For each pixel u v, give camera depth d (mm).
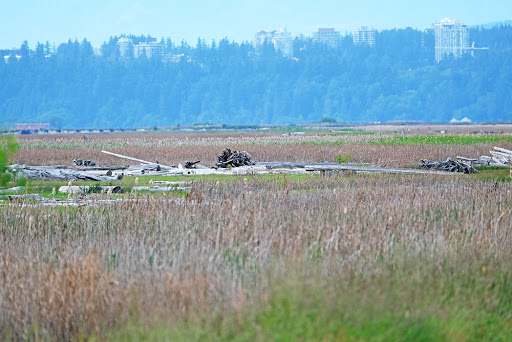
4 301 34844
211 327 29000
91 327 32188
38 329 32750
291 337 26891
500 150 162500
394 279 34812
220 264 38844
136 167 129125
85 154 191125
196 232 49875
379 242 43250
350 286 32625
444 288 35250
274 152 180125
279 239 43062
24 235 52625
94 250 41250
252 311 29281
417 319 30078
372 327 28656
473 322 31828
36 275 37812
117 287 35094
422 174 112312
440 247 42531
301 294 28922
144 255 41375
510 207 62562
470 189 75312
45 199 73250
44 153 194625
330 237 44344
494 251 43594
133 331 30125
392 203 60750
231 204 57844
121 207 61312
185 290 32531
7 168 50281
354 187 87812
